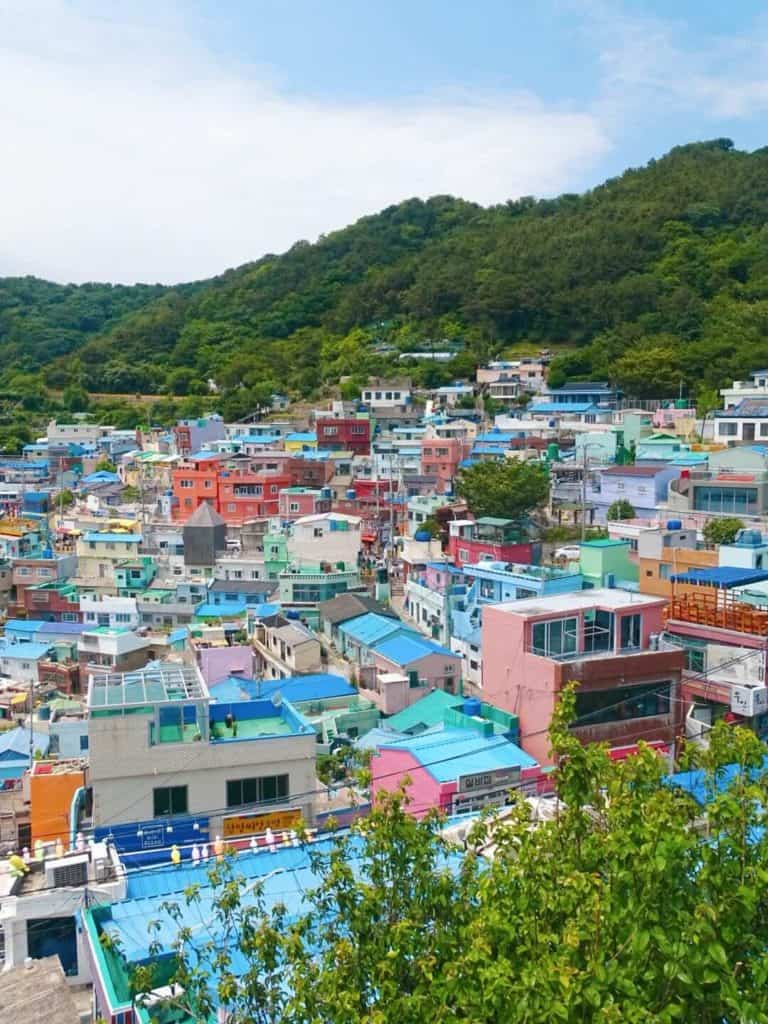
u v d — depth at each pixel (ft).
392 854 47.67
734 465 239.91
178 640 211.61
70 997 52.34
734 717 114.62
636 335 428.97
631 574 174.60
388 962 41.34
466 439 353.92
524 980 36.27
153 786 98.68
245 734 107.86
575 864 43.16
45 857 82.43
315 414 414.41
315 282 639.76
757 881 38.27
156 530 278.87
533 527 243.81
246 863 77.41
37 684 209.77
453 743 105.91
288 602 223.10
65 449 445.37
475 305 514.68
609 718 109.19
